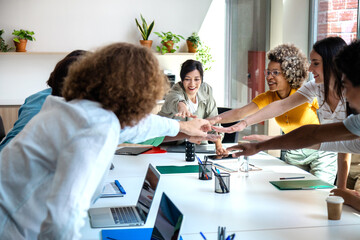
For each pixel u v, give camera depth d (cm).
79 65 135
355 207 203
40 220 135
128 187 239
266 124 540
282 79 316
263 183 247
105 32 591
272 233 175
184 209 204
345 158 246
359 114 187
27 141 132
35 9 572
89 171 120
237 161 300
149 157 312
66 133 127
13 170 133
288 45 318
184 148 338
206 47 601
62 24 580
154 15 599
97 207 207
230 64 609
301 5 494
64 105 131
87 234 175
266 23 526
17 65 579
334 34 445
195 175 264
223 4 609
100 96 130
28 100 221
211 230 178
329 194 218
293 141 211
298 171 273
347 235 172
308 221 188
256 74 554
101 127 125
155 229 163
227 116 331
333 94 251
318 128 203
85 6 582
